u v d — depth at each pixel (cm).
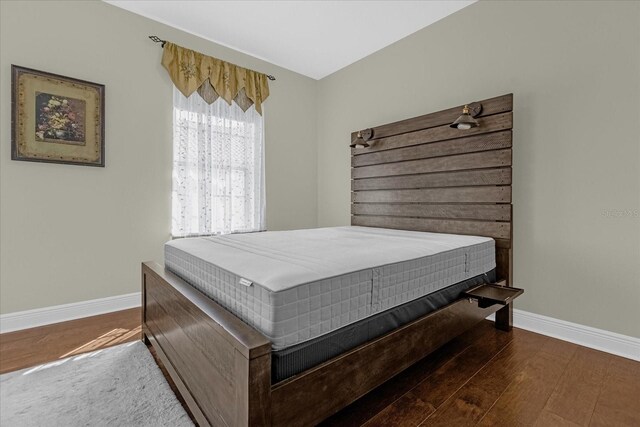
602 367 171
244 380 87
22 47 219
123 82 259
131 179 265
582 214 199
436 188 266
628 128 181
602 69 190
